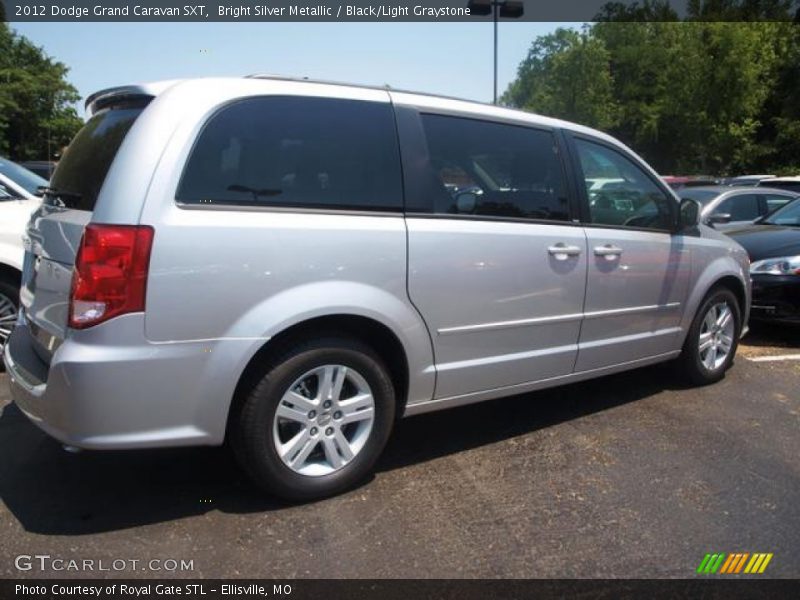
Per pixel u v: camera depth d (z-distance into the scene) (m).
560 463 3.76
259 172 3.00
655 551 2.92
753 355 6.09
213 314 2.84
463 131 3.66
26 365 3.12
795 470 3.72
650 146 43.97
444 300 3.45
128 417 2.76
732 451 3.96
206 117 2.91
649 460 3.81
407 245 3.30
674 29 44.03
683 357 5.00
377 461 3.74
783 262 6.31
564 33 40.28
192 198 2.83
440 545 2.93
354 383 3.29
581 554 2.89
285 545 2.89
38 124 44.59
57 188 3.31
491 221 3.65
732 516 3.22
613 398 4.84
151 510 3.13
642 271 4.44
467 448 3.94
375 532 3.01
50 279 3.05
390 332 3.30
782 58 37.41
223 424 2.94
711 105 36.25
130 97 3.08
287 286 2.98
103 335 2.71
